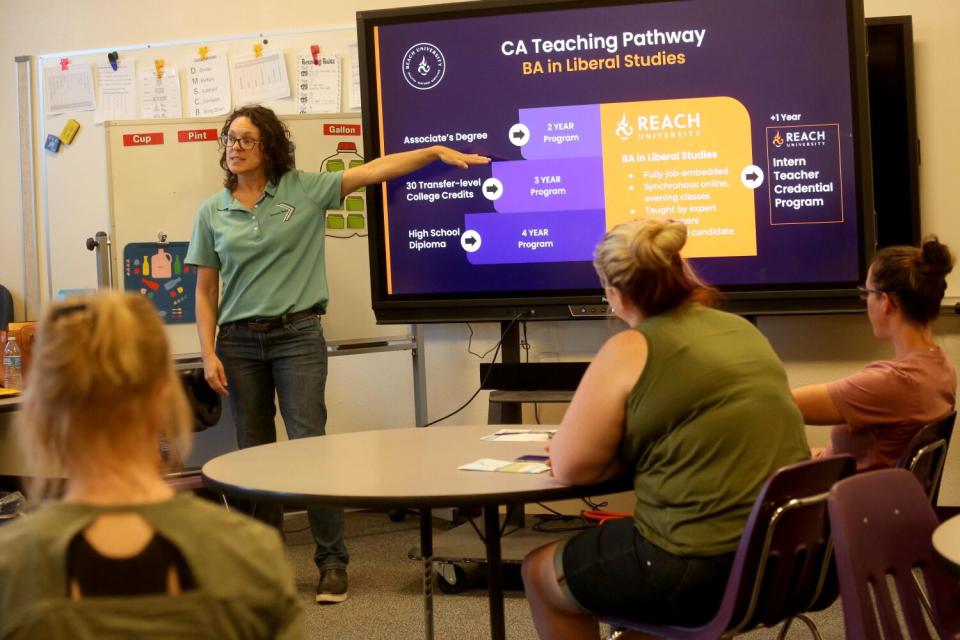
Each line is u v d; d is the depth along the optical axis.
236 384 3.39
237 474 1.95
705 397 1.78
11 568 0.91
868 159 3.72
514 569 3.50
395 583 3.53
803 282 3.78
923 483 2.20
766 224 3.79
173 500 0.97
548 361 4.30
